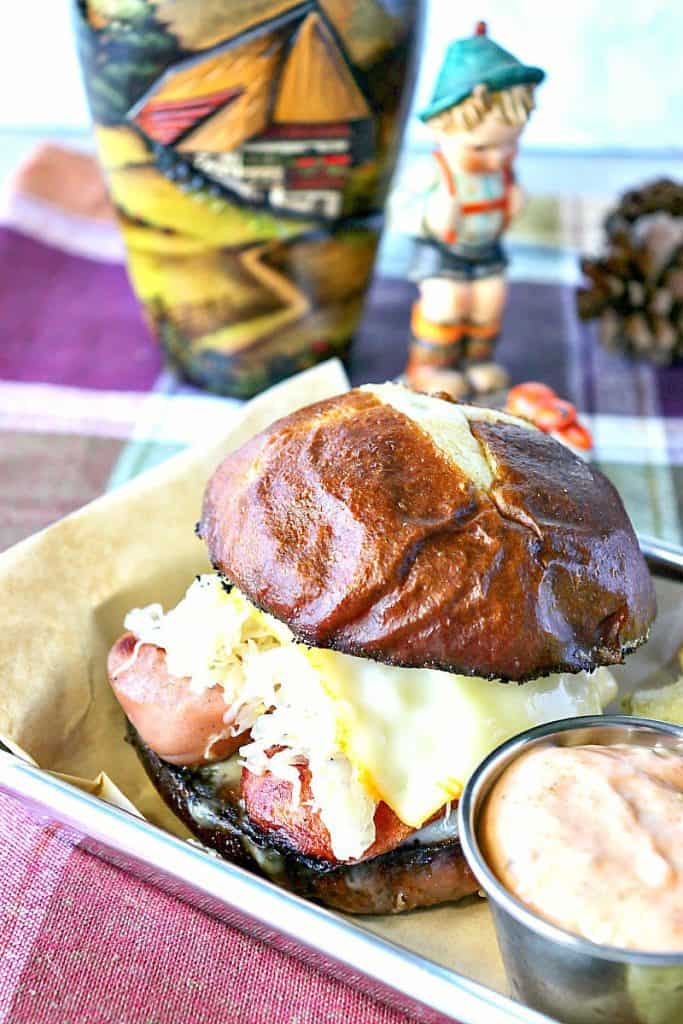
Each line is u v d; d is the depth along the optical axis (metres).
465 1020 0.33
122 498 0.46
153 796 0.42
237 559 0.39
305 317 0.59
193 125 0.53
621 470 0.57
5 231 0.73
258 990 0.37
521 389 0.55
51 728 0.42
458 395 0.60
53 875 0.40
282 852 0.39
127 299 0.70
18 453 0.58
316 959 0.36
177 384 0.64
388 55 0.54
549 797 0.35
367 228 0.58
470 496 0.38
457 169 0.56
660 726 0.37
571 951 0.33
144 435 0.60
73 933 0.38
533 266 0.73
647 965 0.32
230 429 0.48
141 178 0.55
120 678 0.41
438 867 0.38
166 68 0.52
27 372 0.64
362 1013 0.37
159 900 0.39
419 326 0.60
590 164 0.84
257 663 0.40
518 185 0.58
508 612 0.37
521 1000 0.36
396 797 0.37
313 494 0.38
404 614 0.37
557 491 0.39
